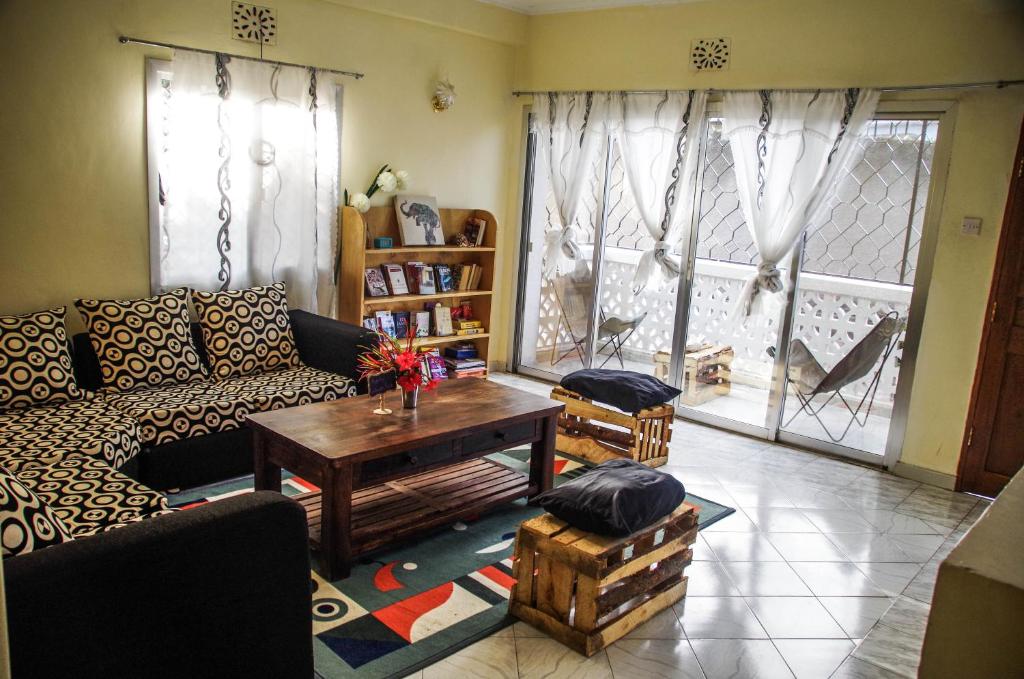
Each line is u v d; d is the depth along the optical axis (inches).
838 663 105.0
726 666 102.5
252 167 178.5
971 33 158.2
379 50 201.0
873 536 145.5
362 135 202.1
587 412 175.6
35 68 147.8
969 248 162.9
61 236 156.3
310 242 190.2
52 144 152.1
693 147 200.8
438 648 101.9
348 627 105.7
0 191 147.4
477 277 231.5
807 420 192.9
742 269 199.2
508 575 122.6
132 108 160.9
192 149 168.7
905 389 174.7
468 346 234.4
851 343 183.8
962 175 162.4
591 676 98.3
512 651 102.7
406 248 208.8
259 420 129.2
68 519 97.5
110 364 151.4
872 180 175.9
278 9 179.2
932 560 137.1
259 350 171.9
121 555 68.1
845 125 174.1
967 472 167.9
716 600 119.6
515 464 169.9
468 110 226.1
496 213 240.5
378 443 120.3
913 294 171.8
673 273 209.6
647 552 109.5
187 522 72.9
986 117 158.4
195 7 165.9
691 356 211.5
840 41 175.5
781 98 182.9
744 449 190.7
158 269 170.4
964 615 30.3
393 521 126.4
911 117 168.7
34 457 116.6
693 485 165.9
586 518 105.0
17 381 136.6
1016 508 37.1
